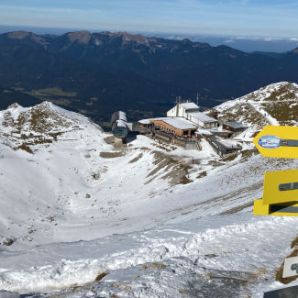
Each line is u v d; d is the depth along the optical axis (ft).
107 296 67.97
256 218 99.09
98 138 416.67
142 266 81.20
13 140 380.17
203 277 72.54
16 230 229.86
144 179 310.86
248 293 65.46
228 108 481.05
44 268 100.89
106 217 251.19
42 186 306.76
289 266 21.84
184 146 353.51
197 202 210.59
